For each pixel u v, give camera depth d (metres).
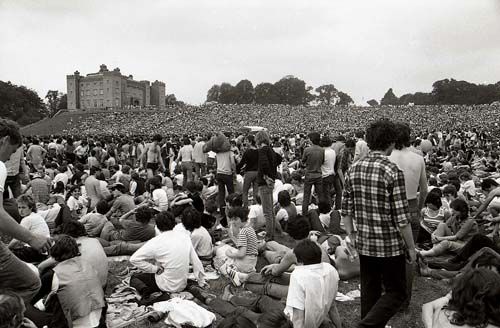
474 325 3.05
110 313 5.98
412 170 5.88
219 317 5.88
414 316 5.79
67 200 12.43
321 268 4.95
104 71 136.75
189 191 10.84
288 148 29.16
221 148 11.34
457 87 168.12
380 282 4.82
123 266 7.94
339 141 12.59
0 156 4.50
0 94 123.62
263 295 5.99
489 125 87.25
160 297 6.34
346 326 5.59
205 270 7.77
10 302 3.35
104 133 97.69
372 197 4.58
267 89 184.75
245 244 7.05
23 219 7.82
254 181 10.70
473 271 3.20
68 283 5.19
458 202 8.29
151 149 15.84
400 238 4.60
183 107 122.44
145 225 8.85
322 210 10.05
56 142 28.38
